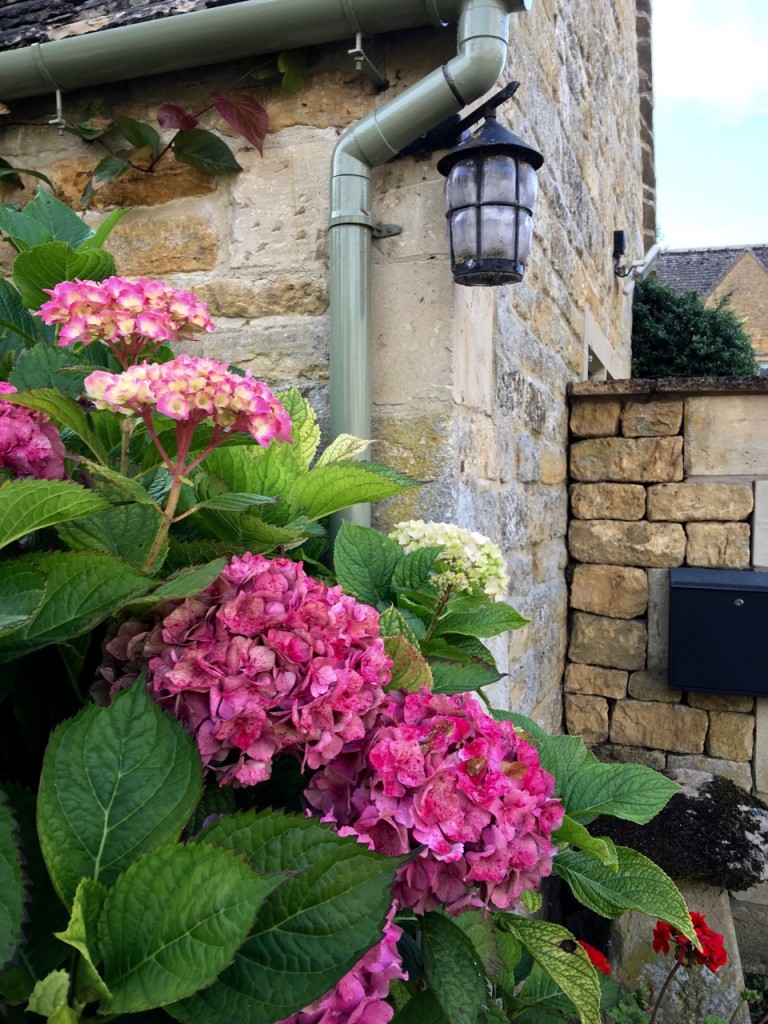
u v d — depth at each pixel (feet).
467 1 5.68
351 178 6.15
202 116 6.81
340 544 4.72
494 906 2.94
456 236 5.87
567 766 4.37
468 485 6.79
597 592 12.22
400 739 2.84
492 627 4.75
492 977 3.35
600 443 12.18
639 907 3.82
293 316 6.68
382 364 6.48
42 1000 1.98
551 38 10.11
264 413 2.72
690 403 11.77
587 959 3.47
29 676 3.28
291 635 2.79
